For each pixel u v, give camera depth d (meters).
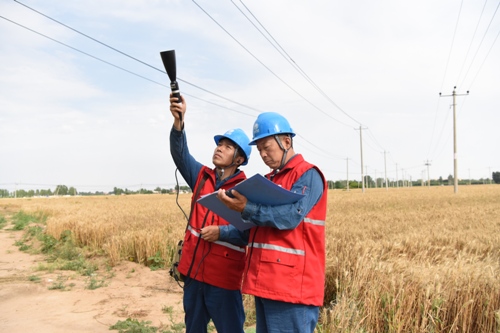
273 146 2.98
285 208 2.64
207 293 3.52
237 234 3.42
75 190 133.50
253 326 5.34
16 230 20.14
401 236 10.33
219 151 3.64
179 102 3.35
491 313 4.48
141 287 7.86
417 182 196.25
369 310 4.76
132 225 13.62
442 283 4.93
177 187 3.86
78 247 12.38
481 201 30.75
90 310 6.26
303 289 2.71
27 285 7.72
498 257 8.23
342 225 12.79
